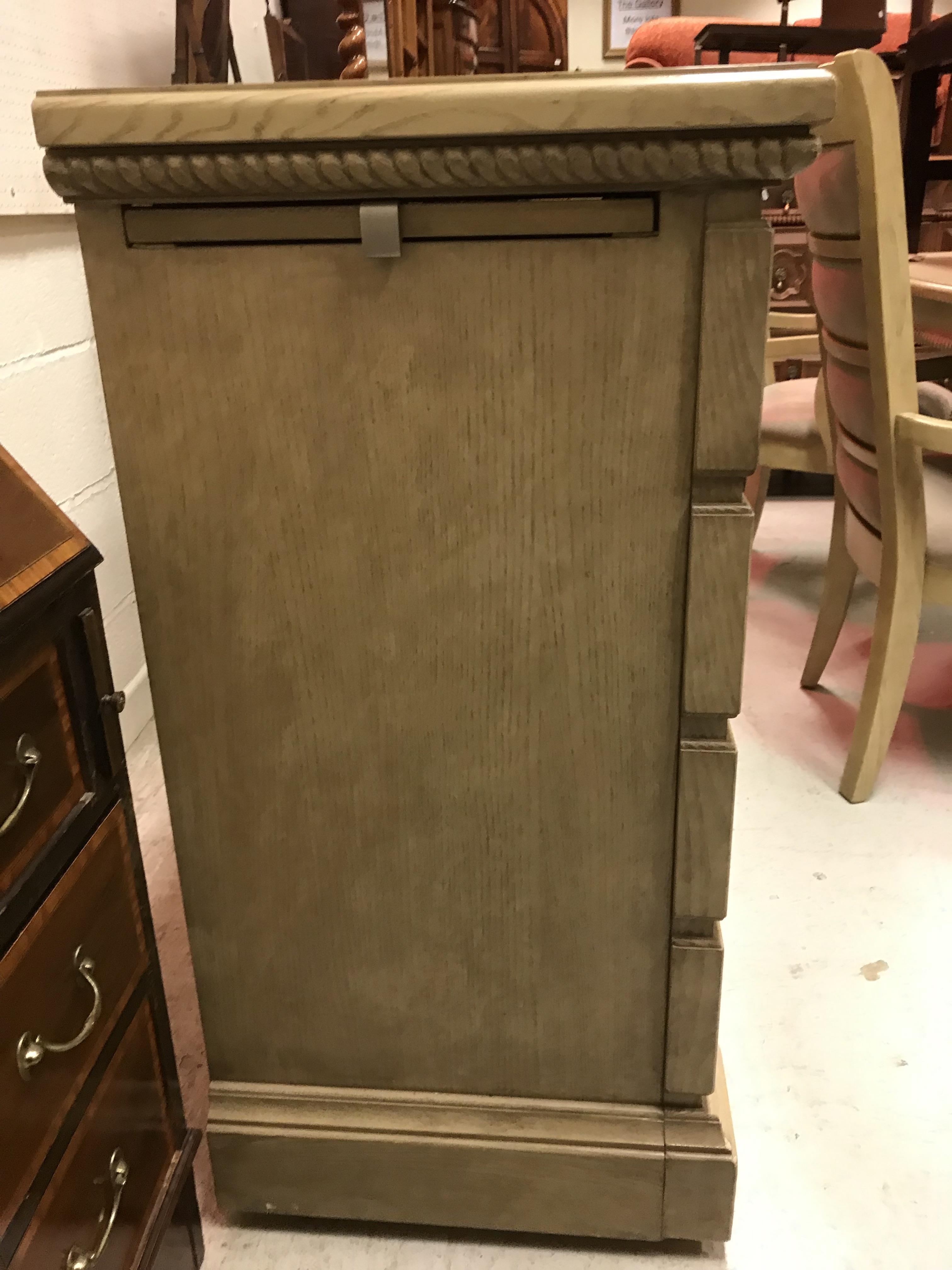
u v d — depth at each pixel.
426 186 0.58
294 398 0.65
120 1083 0.72
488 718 0.73
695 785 0.72
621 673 0.71
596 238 0.60
